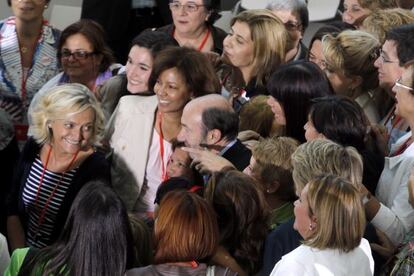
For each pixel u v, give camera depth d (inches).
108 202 350.3
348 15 639.1
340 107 431.2
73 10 829.8
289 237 375.9
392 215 419.5
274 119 489.4
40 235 497.7
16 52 634.8
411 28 481.4
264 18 553.9
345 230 336.8
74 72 591.2
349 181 352.2
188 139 468.8
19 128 634.8
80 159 494.3
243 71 560.7
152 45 530.3
